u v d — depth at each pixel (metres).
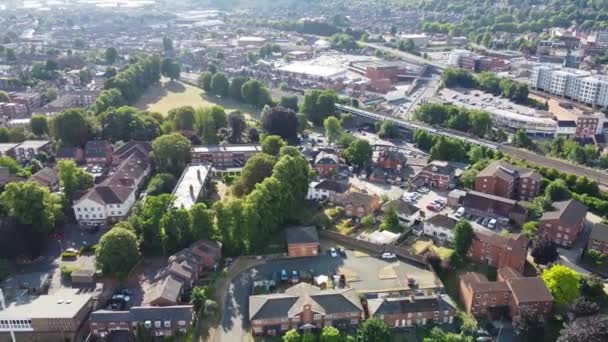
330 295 153.75
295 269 178.38
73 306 151.75
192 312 151.12
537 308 152.62
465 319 154.25
